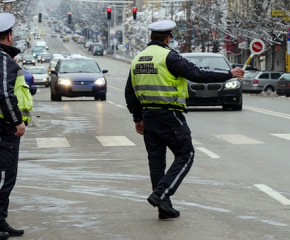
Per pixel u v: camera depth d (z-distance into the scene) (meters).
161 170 14.02
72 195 16.50
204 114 42.03
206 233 12.72
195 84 43.78
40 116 41.47
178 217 13.99
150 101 13.75
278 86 77.00
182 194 16.47
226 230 12.94
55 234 12.77
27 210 14.82
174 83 13.64
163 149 14.03
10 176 12.55
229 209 14.77
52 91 60.16
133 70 14.01
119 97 66.44
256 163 21.59
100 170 20.56
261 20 98.44
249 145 26.33
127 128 33.72
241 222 13.56
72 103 55.53
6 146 12.43
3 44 12.38
